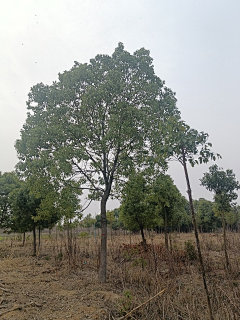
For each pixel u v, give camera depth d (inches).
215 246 514.0
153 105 314.8
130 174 303.0
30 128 339.6
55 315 202.2
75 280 315.3
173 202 476.1
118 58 336.2
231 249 461.1
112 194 357.7
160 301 202.5
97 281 305.7
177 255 366.0
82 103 310.0
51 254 535.8
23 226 561.9
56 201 317.1
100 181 323.3
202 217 1043.3
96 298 244.2
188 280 277.7
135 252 447.5
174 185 482.0
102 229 325.4
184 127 169.6
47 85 346.0
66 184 318.7
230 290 225.0
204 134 174.1
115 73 313.1
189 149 175.5
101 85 311.4
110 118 301.9
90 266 395.2
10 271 365.1
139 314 201.0
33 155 316.2
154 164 305.3
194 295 203.2
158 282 232.8
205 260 344.5
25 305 219.0
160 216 492.7
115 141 306.2
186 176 174.4
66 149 290.0
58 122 320.2
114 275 322.7
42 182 312.7
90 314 204.5
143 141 321.4
